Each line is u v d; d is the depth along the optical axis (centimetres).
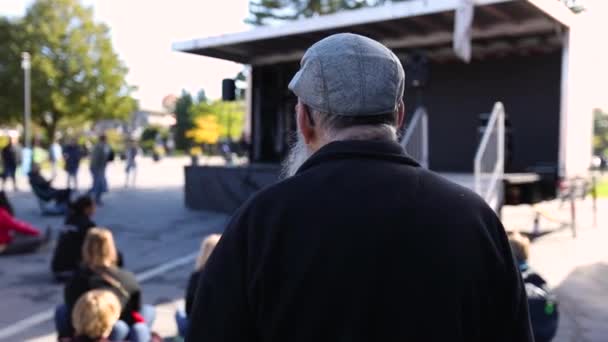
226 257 120
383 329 112
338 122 128
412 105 1312
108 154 1386
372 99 125
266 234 117
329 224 115
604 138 5772
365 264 112
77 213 686
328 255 113
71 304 418
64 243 671
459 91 1251
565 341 472
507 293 123
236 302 117
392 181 120
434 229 117
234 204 1186
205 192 1249
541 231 975
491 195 838
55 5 4369
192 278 388
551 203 1362
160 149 4006
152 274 730
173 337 466
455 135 1256
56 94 4281
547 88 1138
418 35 1133
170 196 1591
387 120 130
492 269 121
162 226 1069
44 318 556
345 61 126
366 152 124
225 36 1184
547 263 745
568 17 945
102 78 4528
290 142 156
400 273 113
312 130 134
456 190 126
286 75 1456
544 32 1019
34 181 1244
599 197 1616
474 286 117
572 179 960
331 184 119
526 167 1158
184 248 883
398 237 114
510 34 1044
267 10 3138
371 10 995
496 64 1203
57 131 4953
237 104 4809
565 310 555
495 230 125
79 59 4425
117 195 1614
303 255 114
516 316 124
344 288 112
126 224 1088
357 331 111
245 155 1555
